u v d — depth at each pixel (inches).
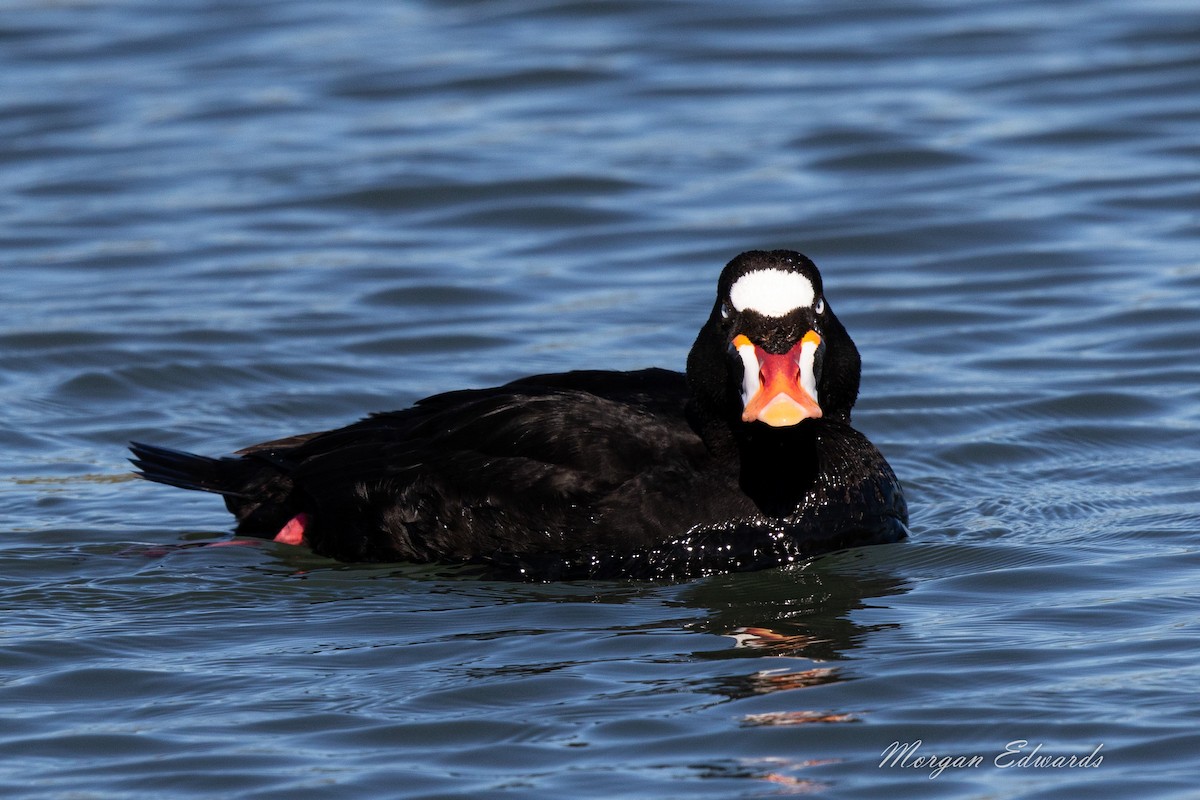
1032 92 934.4
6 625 415.5
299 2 1144.8
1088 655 377.4
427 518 453.1
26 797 324.2
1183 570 434.3
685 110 933.8
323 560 464.8
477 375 623.2
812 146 872.3
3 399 605.3
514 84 975.6
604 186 829.8
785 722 348.8
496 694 366.3
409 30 1080.8
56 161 880.3
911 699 358.3
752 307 429.1
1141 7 1066.7
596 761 334.0
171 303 700.0
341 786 324.8
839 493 455.5
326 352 647.1
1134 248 737.0
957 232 764.0
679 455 451.2
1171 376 602.2
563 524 445.4
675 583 441.1
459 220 800.3
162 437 573.3
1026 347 639.8
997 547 458.9
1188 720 341.1
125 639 405.7
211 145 897.5
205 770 333.1
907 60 996.6
